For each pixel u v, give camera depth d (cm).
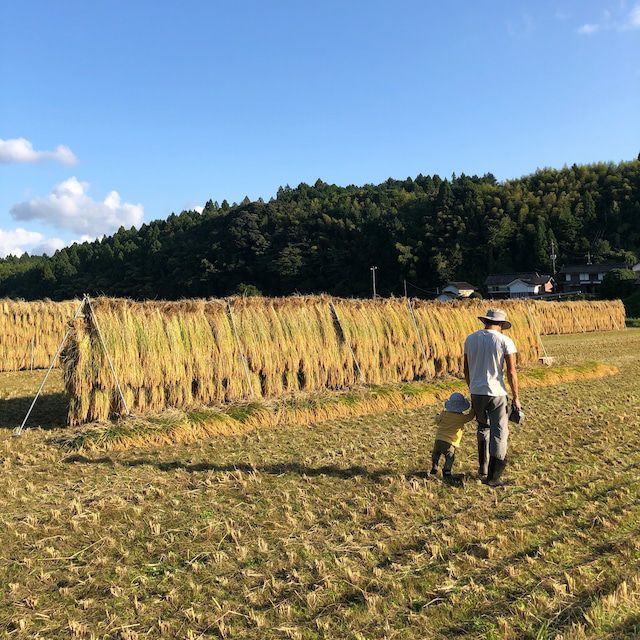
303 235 10469
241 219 10450
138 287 10669
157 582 417
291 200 14212
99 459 751
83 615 374
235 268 10075
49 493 610
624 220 9919
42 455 762
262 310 1169
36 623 365
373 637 341
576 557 440
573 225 9450
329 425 963
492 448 612
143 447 816
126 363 942
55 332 2208
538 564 427
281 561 445
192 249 10669
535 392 1262
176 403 1008
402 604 379
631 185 10456
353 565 436
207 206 16875
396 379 1366
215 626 357
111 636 350
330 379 1237
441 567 429
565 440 810
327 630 349
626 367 1700
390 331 1363
